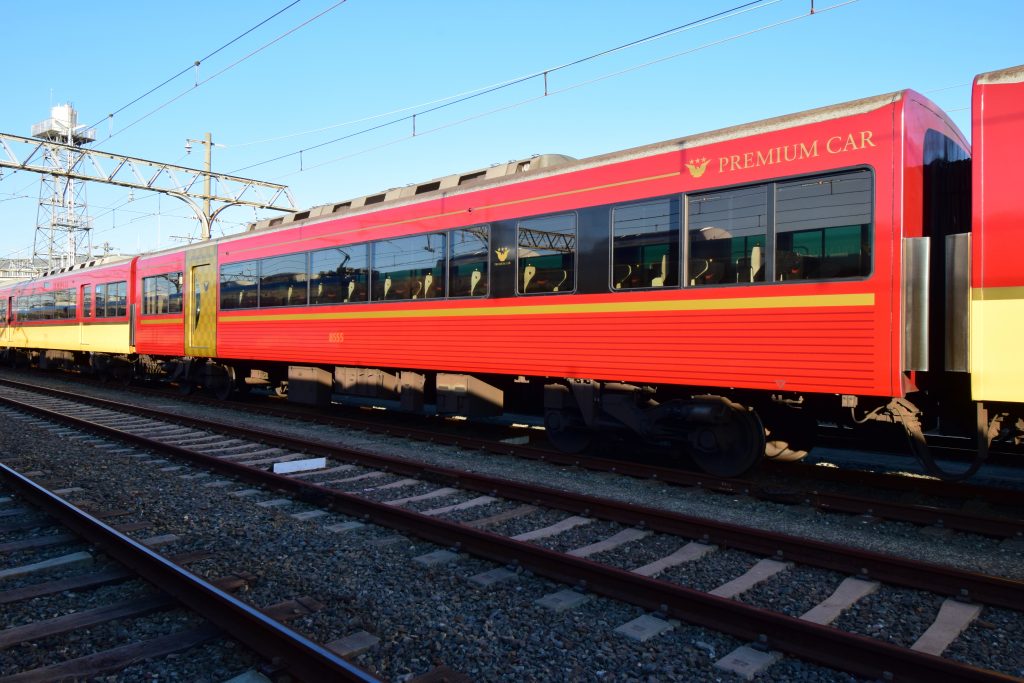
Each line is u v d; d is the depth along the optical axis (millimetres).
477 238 8969
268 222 13672
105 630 3695
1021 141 5250
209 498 6445
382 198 11047
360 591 4227
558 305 8016
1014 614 3865
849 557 4484
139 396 16547
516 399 10227
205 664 3332
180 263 15555
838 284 5977
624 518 5598
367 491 6777
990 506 6168
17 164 22406
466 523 5625
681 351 6961
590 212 7742
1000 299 5289
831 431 9742
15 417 11875
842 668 3232
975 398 5402
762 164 6441
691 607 3777
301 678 3117
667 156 7125
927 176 6035
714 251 6758
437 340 9469
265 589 4277
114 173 24578
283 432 10555
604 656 3404
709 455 7320
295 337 12047
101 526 4961
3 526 5512
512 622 3783
